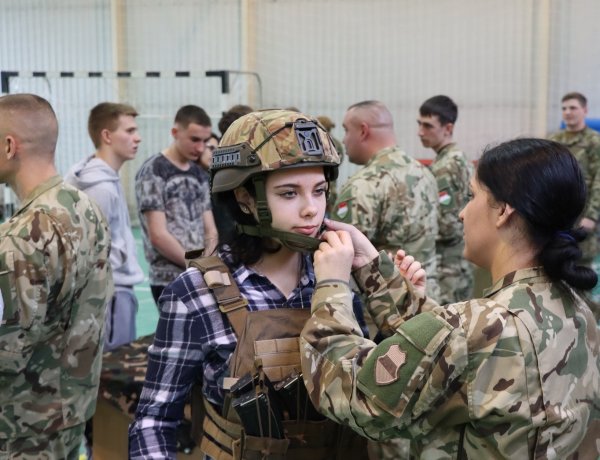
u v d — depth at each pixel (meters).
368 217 3.36
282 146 1.34
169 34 10.48
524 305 1.21
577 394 1.23
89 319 2.10
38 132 2.02
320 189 1.40
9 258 1.86
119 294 3.37
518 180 1.22
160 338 1.44
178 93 10.52
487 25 9.16
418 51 9.52
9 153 2.02
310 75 10.04
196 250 1.51
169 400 1.43
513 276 1.26
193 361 1.42
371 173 3.42
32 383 2.00
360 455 1.47
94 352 2.13
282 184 1.36
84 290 2.07
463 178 4.67
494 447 1.18
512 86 9.14
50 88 9.61
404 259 1.57
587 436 1.26
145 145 10.66
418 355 1.18
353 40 9.80
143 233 3.87
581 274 1.21
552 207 1.21
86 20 10.73
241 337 1.37
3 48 11.30
